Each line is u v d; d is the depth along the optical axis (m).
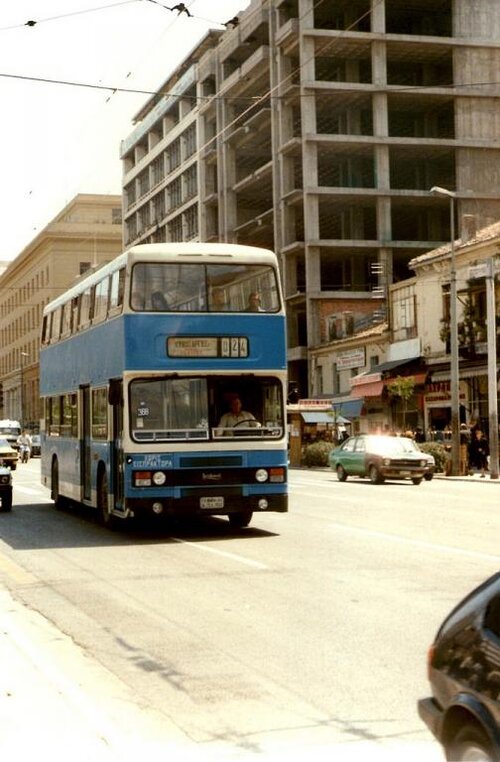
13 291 127.88
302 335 68.25
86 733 5.52
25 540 16.36
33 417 112.94
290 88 61.97
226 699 6.62
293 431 50.22
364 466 32.12
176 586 11.34
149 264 16.09
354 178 65.12
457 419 36.25
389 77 66.75
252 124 69.25
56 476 22.81
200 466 15.94
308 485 30.94
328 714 6.18
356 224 64.75
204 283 16.27
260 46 69.88
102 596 10.80
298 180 67.81
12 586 11.62
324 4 62.25
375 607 9.66
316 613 9.45
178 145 85.69
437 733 4.22
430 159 66.19
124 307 15.95
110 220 111.81
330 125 68.50
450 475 36.34
